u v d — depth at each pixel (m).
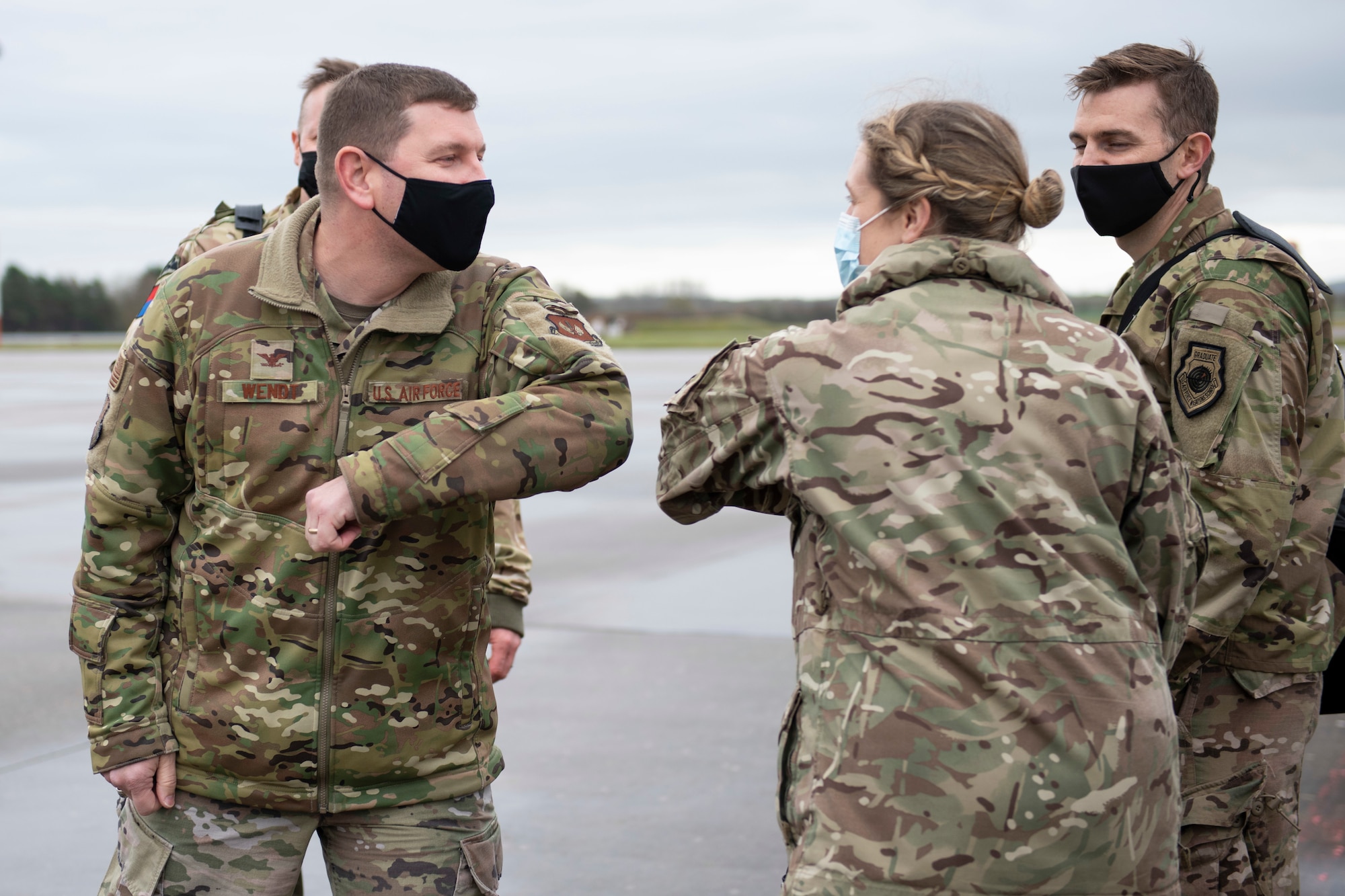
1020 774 1.58
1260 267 2.38
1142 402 1.71
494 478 1.88
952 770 1.59
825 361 1.71
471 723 2.13
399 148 1.91
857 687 1.65
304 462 1.98
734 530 8.98
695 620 6.14
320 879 3.40
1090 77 2.60
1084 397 1.68
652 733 4.48
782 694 4.94
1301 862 3.43
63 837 3.59
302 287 1.98
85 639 1.99
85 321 85.38
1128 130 2.54
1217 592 2.33
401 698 2.03
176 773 2.04
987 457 1.65
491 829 2.18
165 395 1.99
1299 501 2.46
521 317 2.03
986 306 1.73
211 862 2.04
